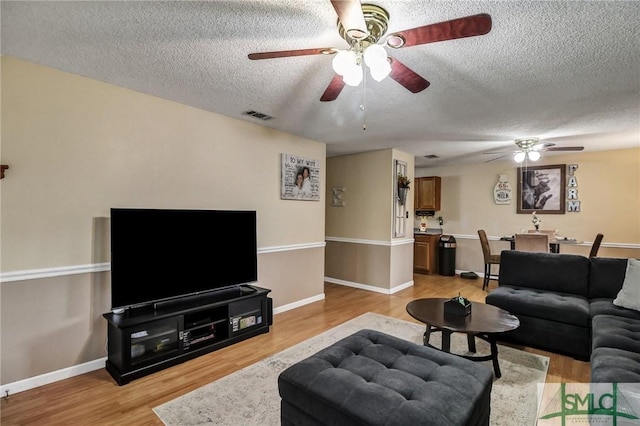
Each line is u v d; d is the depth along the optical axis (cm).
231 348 294
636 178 483
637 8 152
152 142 282
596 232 514
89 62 221
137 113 272
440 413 136
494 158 574
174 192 297
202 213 299
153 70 231
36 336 227
